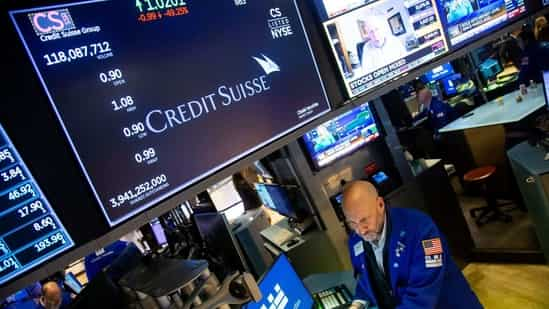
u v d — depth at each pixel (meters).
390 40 2.21
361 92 2.13
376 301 1.79
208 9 1.67
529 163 2.50
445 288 1.71
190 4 1.63
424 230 1.61
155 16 1.54
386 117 2.93
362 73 2.13
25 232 1.23
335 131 2.72
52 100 1.31
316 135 2.64
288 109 1.87
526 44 4.26
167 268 1.18
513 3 2.69
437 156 5.18
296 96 1.91
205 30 1.66
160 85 1.52
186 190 1.54
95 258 2.61
